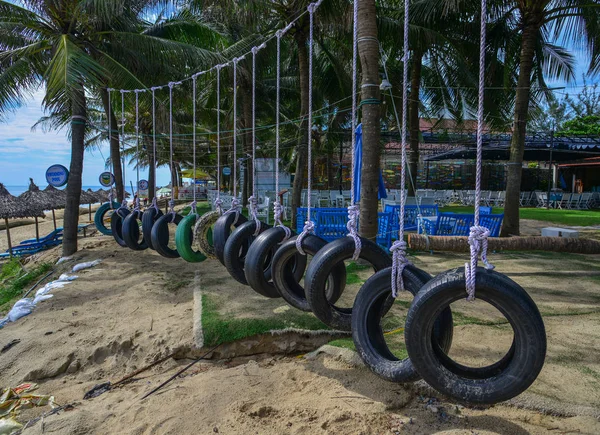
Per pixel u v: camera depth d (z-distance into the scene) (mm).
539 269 6148
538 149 18484
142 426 2742
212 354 3818
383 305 2621
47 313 5020
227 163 28672
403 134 2510
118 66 8930
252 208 4348
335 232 7129
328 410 2695
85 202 17125
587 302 4512
